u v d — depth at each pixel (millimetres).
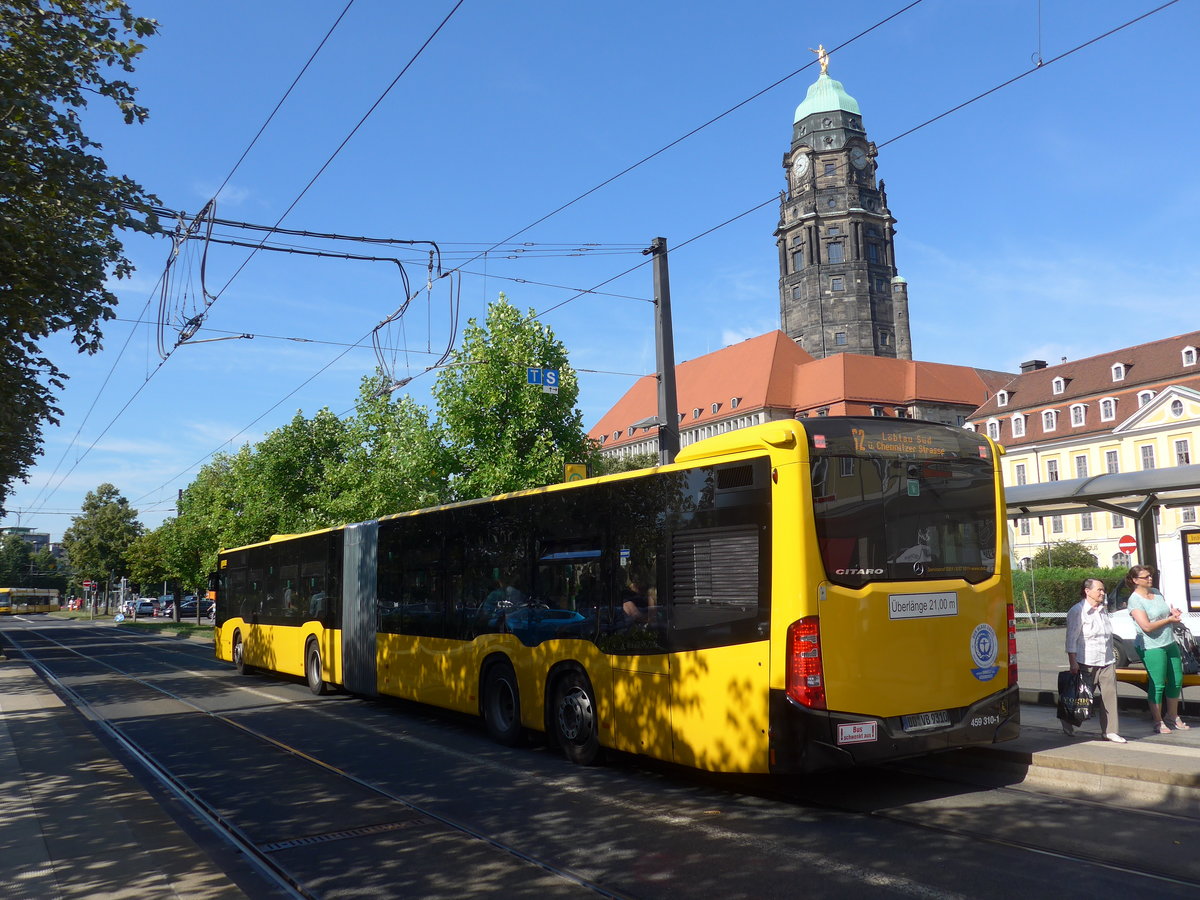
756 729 7828
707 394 108000
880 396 99500
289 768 10742
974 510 8797
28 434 11555
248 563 23047
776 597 7793
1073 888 5738
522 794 8984
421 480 26734
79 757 11328
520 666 11375
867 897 5746
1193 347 70000
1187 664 11289
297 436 40281
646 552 9328
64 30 9695
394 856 7094
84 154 9461
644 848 7016
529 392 25703
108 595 109812
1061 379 79062
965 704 8398
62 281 9664
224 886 6133
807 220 113375
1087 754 8672
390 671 14875
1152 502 12836
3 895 5957
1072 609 9836
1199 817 7121
